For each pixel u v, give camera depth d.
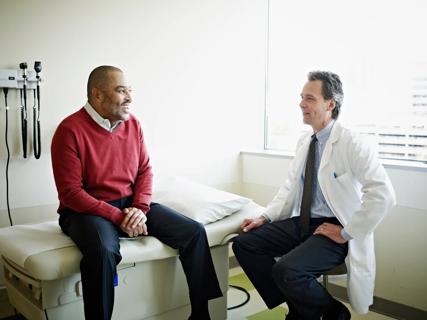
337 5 2.65
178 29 2.70
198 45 2.81
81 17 2.29
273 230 2.05
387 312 2.29
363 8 2.49
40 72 2.17
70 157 1.82
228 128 3.06
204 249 1.87
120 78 1.91
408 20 2.27
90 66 2.35
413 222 2.15
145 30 2.54
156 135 2.68
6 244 1.74
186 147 2.84
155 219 1.97
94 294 1.57
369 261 1.81
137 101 2.56
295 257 1.75
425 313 2.14
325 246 1.79
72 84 2.29
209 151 2.97
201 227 1.87
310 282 1.74
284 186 2.21
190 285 1.85
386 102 2.41
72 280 1.66
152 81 2.62
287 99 3.10
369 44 2.47
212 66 2.91
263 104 3.25
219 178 3.07
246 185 3.18
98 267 1.56
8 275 1.96
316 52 2.82
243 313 2.26
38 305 1.65
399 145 2.38
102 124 1.93
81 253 1.65
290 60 3.05
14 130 2.15
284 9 3.07
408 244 2.18
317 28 2.80
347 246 1.83
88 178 1.90
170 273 1.91
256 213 2.26
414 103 2.28
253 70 3.15
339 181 1.88
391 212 2.23
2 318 2.11
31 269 1.54
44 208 2.27
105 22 2.38
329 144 1.93
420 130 2.27
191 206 2.10
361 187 1.92
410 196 2.14
